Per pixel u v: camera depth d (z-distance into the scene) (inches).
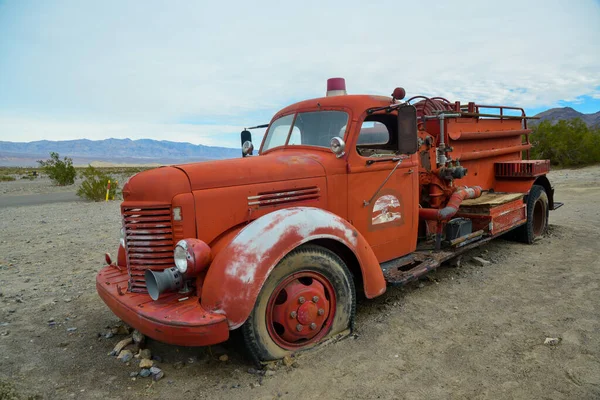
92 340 152.7
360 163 161.5
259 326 122.8
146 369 128.3
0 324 168.7
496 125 254.5
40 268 252.1
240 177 136.5
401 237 181.9
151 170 137.2
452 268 219.5
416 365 125.3
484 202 223.6
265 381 119.8
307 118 175.3
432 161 210.5
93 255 281.3
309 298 131.2
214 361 132.4
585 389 109.4
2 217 485.7
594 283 187.0
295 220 129.0
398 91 183.5
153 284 119.2
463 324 152.4
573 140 771.4
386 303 174.9
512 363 124.0
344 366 125.9
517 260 229.9
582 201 412.8
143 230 131.2
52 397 116.1
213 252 127.9
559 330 143.4
